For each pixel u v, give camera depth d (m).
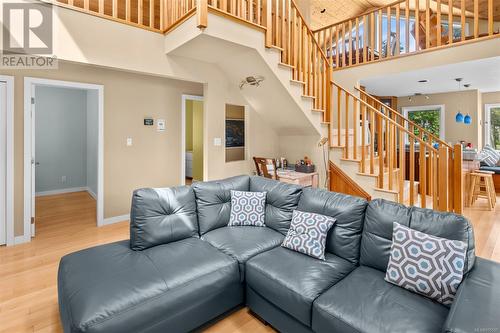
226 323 2.04
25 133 3.33
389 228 1.92
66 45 2.80
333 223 2.18
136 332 1.55
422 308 1.48
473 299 1.31
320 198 2.41
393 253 1.77
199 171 6.83
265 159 4.53
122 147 4.11
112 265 1.90
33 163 3.44
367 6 6.59
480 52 3.77
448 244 1.61
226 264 2.04
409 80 5.41
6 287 2.45
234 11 3.15
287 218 2.59
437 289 1.54
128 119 4.14
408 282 1.64
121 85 4.04
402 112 7.91
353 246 2.09
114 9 3.13
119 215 4.16
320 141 4.50
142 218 2.24
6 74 3.17
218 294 1.98
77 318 1.43
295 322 1.78
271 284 1.87
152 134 4.39
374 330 1.36
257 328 1.99
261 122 5.06
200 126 6.73
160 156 4.49
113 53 3.10
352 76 5.14
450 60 4.03
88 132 6.11
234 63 3.87
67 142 6.11
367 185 3.99
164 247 2.23
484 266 1.64
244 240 2.39
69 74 3.57
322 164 4.58
